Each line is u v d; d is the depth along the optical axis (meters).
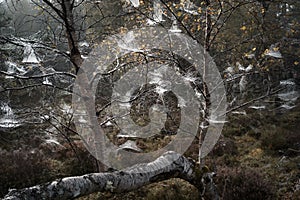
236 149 7.73
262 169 6.58
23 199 1.95
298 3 8.18
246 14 5.46
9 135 8.06
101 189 2.47
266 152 7.46
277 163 6.77
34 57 3.43
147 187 5.46
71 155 6.94
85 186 2.33
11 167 6.31
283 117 9.43
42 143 7.73
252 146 7.93
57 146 7.31
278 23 7.14
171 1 4.27
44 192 2.07
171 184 5.52
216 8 4.31
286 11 8.40
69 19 3.41
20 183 6.02
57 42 4.05
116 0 5.52
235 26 6.15
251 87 6.09
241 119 9.23
